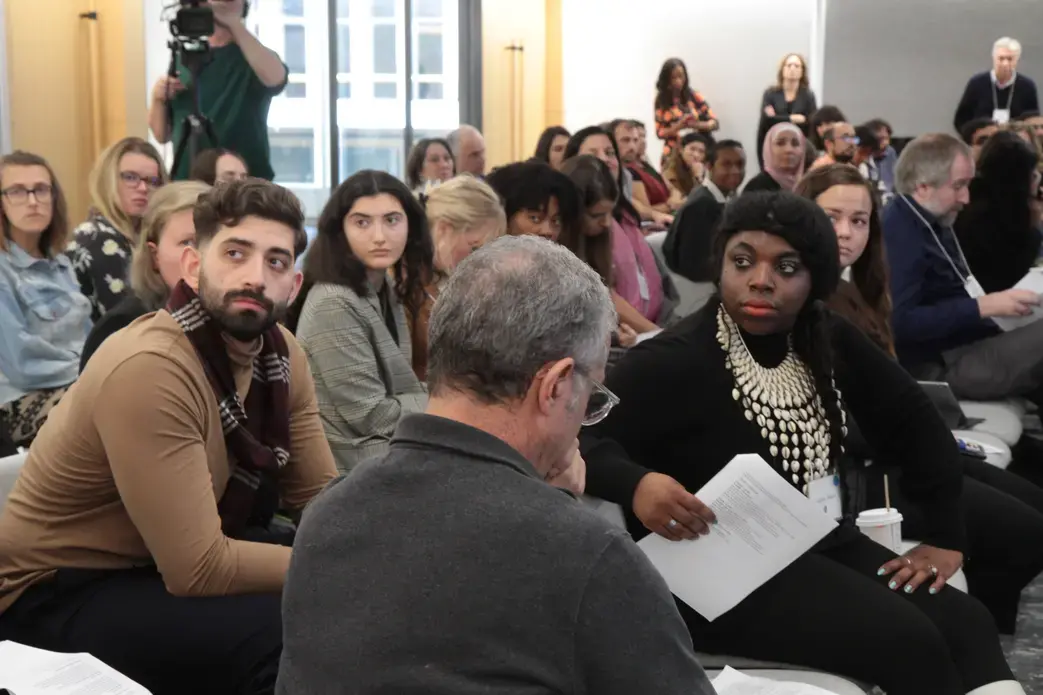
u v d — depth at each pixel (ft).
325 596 4.05
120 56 25.72
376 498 4.10
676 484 7.10
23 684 5.69
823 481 7.62
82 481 6.84
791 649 7.13
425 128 33.99
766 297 7.40
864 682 7.07
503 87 35.96
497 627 3.85
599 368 4.34
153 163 14.14
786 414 7.54
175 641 6.70
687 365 7.51
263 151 18.30
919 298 13.23
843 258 10.65
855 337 8.13
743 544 7.08
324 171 32.07
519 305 4.14
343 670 3.94
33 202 12.88
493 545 3.90
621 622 3.86
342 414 9.45
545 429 4.24
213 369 6.93
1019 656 10.62
